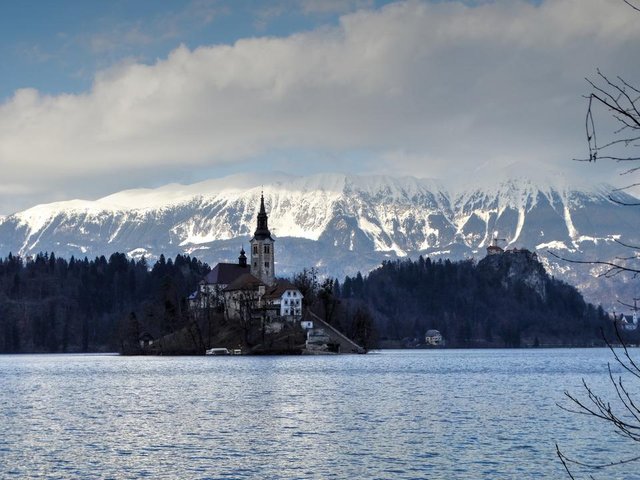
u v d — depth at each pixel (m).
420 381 197.88
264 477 77.06
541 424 111.81
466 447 92.62
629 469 80.12
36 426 111.56
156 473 78.75
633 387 177.88
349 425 111.44
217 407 135.50
